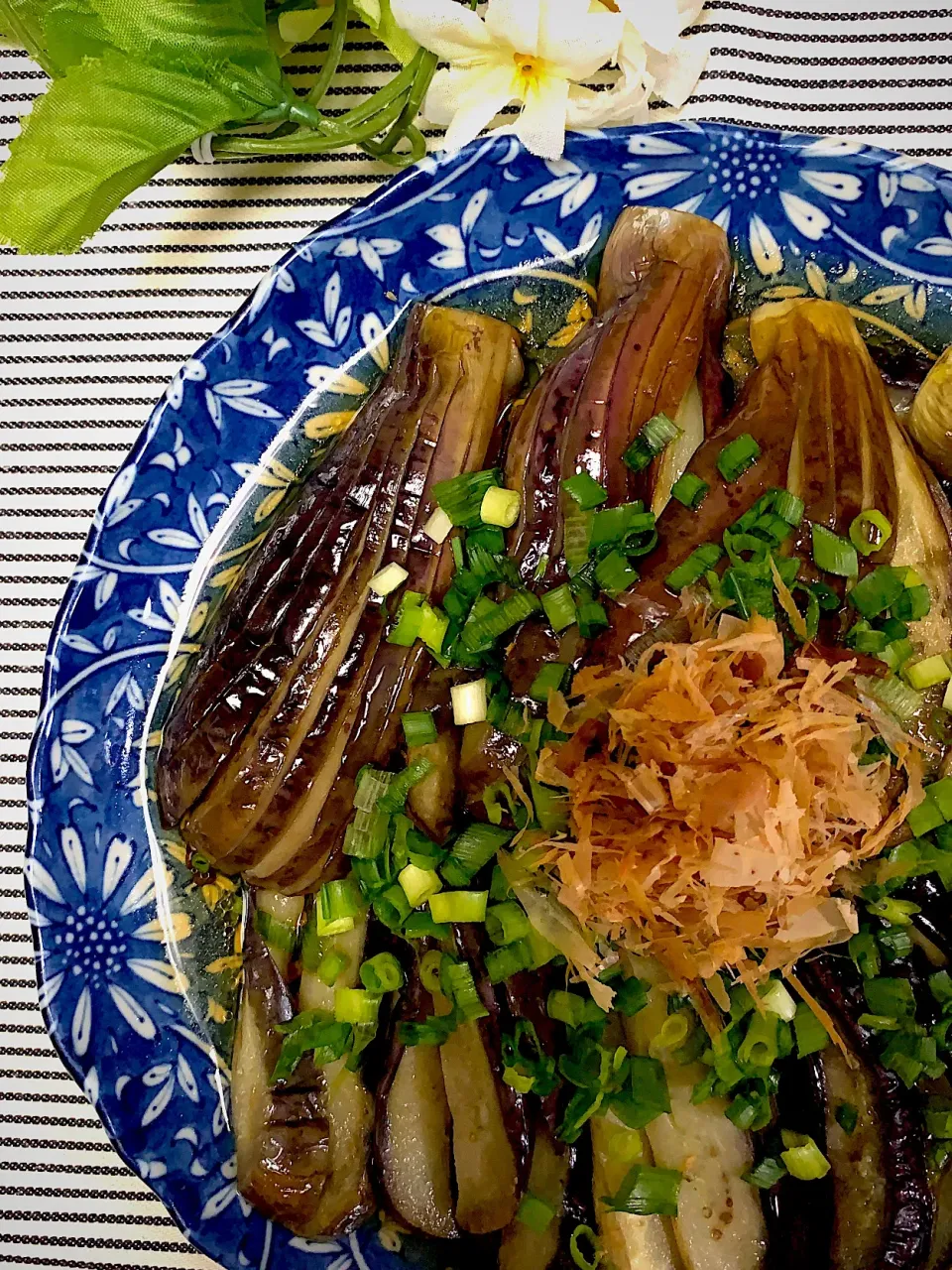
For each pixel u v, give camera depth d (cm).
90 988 19
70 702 20
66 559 22
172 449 20
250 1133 19
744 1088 18
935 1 21
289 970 19
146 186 22
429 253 20
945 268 20
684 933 16
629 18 20
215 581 20
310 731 18
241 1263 19
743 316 20
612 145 19
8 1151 22
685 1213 17
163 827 20
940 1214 18
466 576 18
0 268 22
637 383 18
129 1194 22
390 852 18
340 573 18
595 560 17
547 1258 18
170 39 18
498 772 18
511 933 18
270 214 22
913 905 18
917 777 17
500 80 20
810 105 21
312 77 22
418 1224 19
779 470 18
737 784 15
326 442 20
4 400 22
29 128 19
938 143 21
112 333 22
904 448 19
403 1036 18
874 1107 17
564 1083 18
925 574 18
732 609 17
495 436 19
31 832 19
